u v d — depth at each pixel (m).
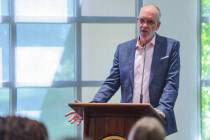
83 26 11.49
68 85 11.50
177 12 11.20
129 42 6.83
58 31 11.48
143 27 6.59
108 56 11.48
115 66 6.86
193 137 11.20
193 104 11.21
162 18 11.17
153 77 6.62
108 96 6.76
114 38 11.45
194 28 11.23
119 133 5.68
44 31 11.48
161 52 6.68
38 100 11.49
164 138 3.67
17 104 11.45
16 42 11.45
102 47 11.46
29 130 3.64
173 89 6.54
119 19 11.48
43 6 11.48
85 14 11.49
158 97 6.62
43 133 3.70
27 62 11.46
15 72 11.45
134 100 6.66
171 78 6.60
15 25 11.42
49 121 11.47
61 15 11.49
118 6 11.49
